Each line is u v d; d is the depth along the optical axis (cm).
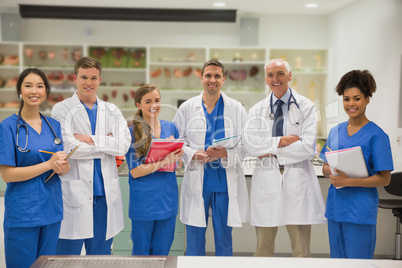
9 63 602
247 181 313
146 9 582
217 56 620
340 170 217
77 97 234
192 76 638
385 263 139
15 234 194
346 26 545
